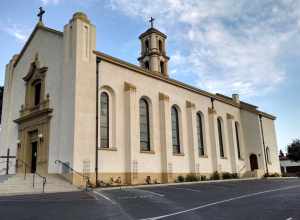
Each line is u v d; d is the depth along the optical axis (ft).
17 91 101.09
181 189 65.67
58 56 82.43
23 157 86.99
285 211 36.09
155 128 94.32
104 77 81.61
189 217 31.96
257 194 56.75
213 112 119.44
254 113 141.79
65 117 73.92
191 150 104.94
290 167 243.60
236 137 138.72
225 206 40.52
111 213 34.27
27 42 100.07
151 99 95.09
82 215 32.89
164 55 142.00
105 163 76.95
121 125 83.87
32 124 86.28
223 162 121.49
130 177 80.59
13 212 34.12
